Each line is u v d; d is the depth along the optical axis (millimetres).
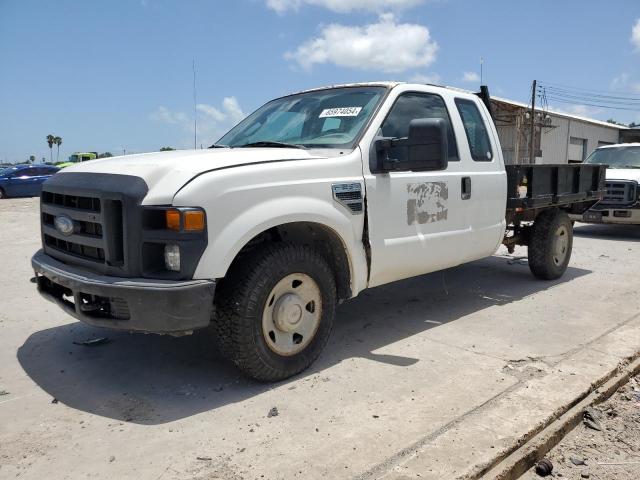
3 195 23703
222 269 3309
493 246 5676
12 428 3219
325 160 3959
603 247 9664
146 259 3295
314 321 3920
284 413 3348
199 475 2715
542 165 6180
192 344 4562
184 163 3426
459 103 5375
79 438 3094
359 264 4172
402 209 4484
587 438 3242
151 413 3381
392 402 3473
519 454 2912
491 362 4137
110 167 3670
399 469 2693
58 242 3967
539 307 5660
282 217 3578
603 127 44250
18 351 4465
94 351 4441
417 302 5875
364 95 4711
